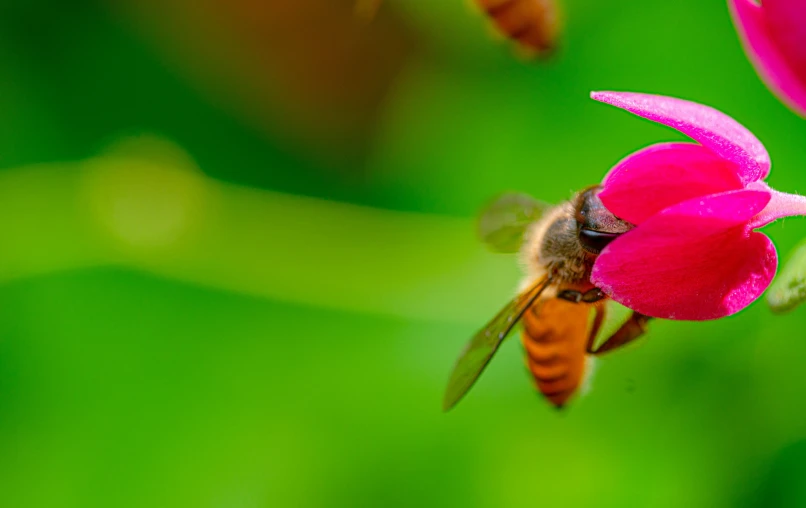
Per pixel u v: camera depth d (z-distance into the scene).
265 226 0.18
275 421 0.18
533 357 0.15
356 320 0.18
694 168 0.13
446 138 0.19
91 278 0.18
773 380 0.17
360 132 0.23
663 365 0.17
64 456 0.18
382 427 0.18
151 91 0.21
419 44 0.22
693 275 0.13
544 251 0.14
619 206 0.13
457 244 0.18
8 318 0.18
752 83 0.18
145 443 0.18
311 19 0.22
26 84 0.20
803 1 0.13
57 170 0.18
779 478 0.17
